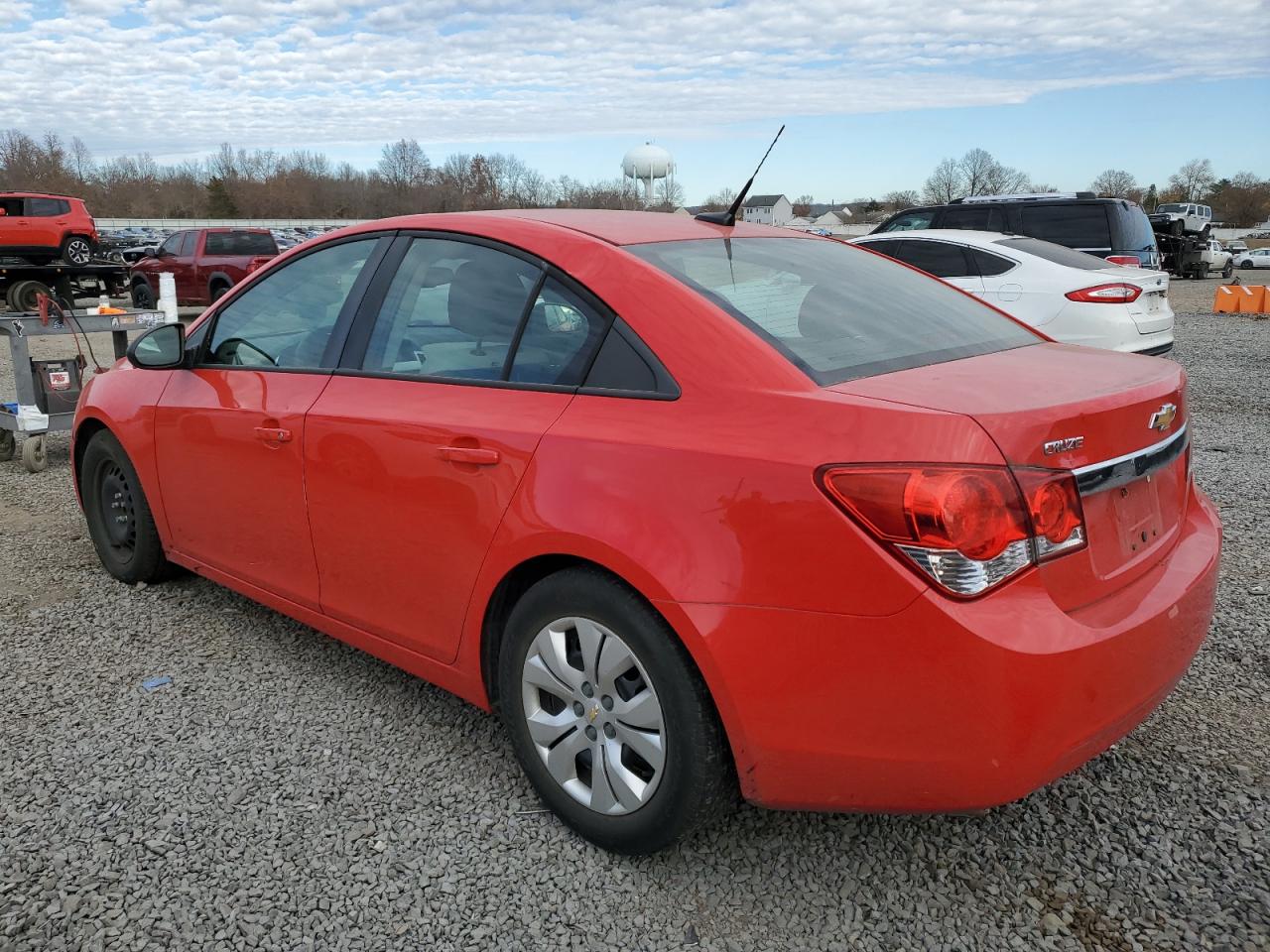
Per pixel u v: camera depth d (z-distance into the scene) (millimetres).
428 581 2820
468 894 2383
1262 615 3932
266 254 19891
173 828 2637
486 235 2932
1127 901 2342
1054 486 2020
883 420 2025
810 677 2055
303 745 3072
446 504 2705
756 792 2219
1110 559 2225
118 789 2816
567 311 2631
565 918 2305
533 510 2459
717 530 2146
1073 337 8836
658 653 2250
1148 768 2889
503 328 2768
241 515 3533
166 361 3840
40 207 21203
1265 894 2352
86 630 3959
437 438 2730
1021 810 2701
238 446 3461
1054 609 2002
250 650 3775
